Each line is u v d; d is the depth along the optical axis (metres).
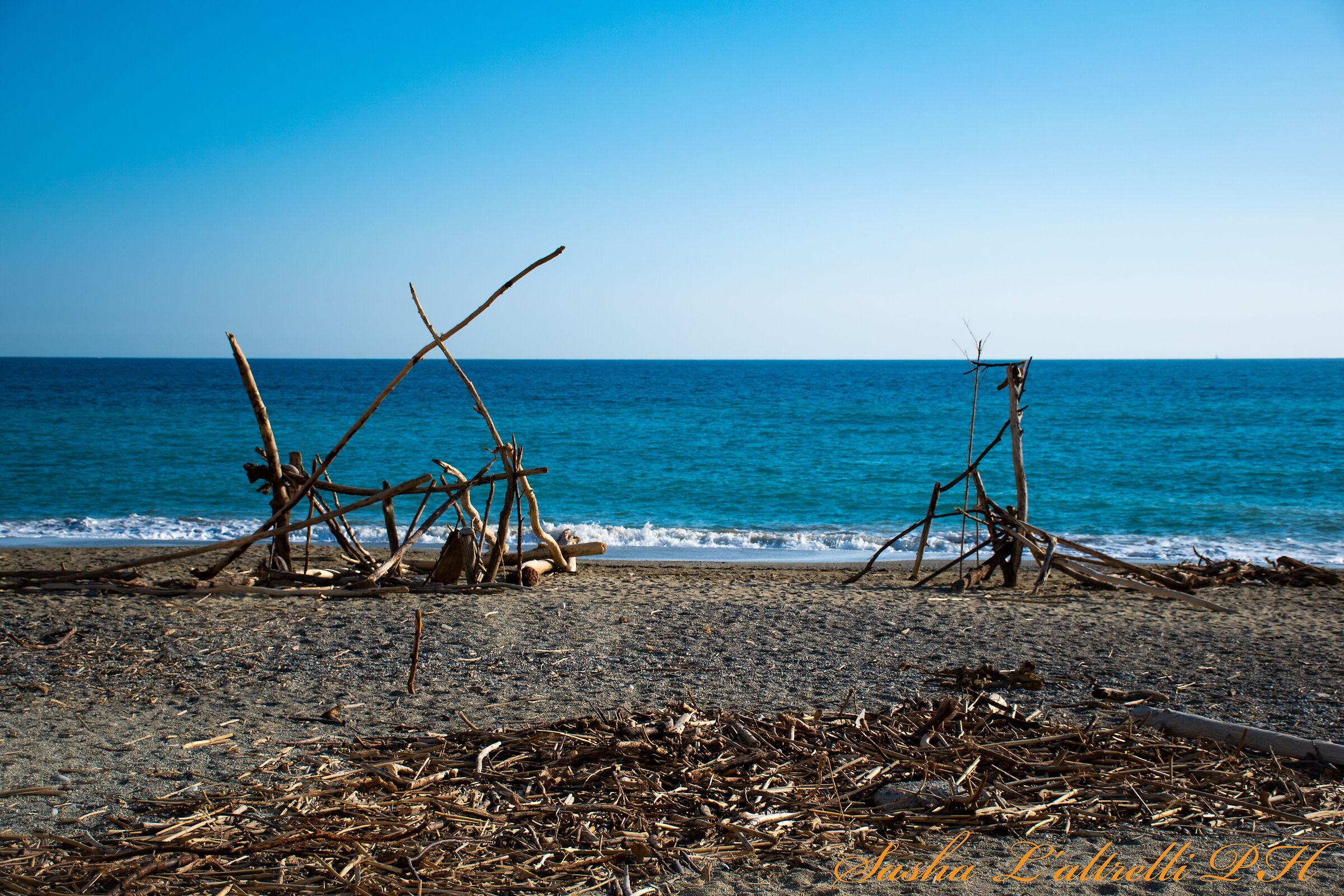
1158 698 6.01
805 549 16.34
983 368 11.61
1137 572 10.86
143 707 5.62
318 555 13.70
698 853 3.56
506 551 11.43
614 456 31.84
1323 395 72.69
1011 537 11.12
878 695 6.14
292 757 4.64
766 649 7.49
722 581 11.56
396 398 67.50
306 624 8.01
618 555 15.55
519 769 4.38
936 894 3.32
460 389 83.94
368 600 9.20
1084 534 17.61
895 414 53.41
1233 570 11.56
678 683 6.42
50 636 7.32
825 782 4.27
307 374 132.88
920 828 3.88
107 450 30.11
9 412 46.91
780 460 30.81
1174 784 4.32
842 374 145.75
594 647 7.43
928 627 8.44
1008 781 4.33
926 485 24.92
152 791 4.15
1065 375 133.00
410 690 5.75
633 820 3.81
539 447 34.44
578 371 162.38
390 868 3.35
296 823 3.71
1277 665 7.05
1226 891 3.37
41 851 3.47
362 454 31.27
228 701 5.78
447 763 4.47
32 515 18.94
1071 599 10.16
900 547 16.33
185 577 10.08
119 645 7.11
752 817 3.83
